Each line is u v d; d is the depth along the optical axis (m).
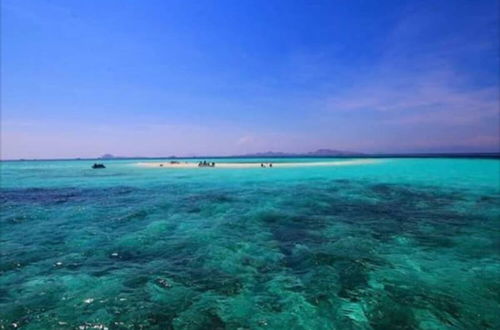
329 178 25.47
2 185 23.16
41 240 9.12
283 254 7.86
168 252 8.09
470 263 7.15
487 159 49.59
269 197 16.12
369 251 7.95
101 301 5.50
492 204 14.00
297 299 5.57
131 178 28.16
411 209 13.17
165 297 5.66
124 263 7.34
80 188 20.89
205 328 4.74
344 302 5.45
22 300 5.54
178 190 19.28
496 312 5.07
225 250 8.16
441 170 32.12
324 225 10.66
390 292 5.74
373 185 20.58
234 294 5.78
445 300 5.44
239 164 52.78
